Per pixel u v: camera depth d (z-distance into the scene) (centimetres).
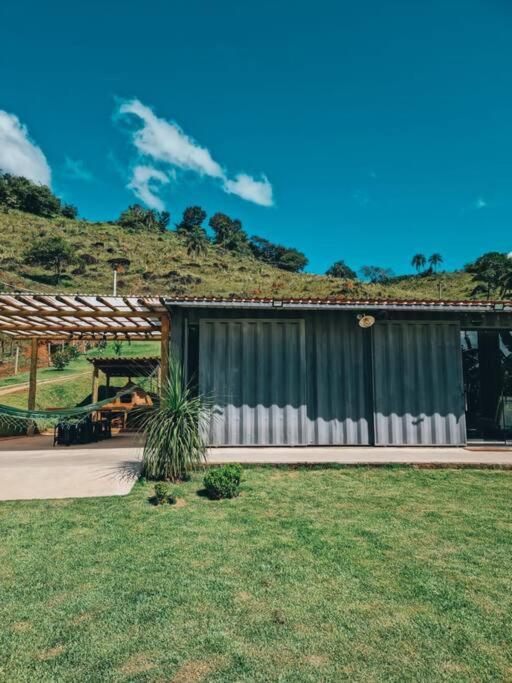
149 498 518
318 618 263
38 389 1881
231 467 547
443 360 895
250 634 246
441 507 487
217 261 9125
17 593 296
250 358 870
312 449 834
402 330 895
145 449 602
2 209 9119
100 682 207
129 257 7956
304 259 12406
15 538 399
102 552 365
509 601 284
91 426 1016
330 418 869
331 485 580
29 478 588
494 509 480
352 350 888
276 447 852
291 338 880
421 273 10331
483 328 914
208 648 233
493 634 247
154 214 12094
